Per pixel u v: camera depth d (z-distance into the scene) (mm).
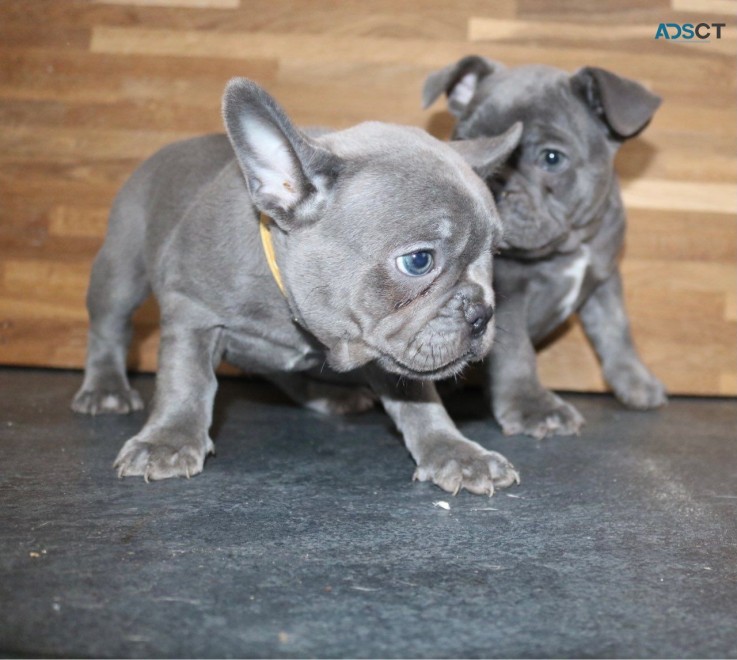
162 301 445
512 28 655
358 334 386
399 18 653
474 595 300
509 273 552
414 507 387
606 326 620
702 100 657
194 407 427
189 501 382
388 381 437
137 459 408
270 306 425
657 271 660
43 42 649
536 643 269
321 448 483
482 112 550
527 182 530
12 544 327
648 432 547
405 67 652
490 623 280
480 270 386
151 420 426
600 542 353
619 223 587
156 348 655
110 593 290
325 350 430
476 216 370
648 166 657
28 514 358
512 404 534
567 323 666
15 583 294
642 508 397
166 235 475
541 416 528
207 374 434
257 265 416
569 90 552
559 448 501
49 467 421
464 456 416
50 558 315
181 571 309
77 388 599
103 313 537
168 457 408
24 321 656
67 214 652
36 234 653
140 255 520
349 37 652
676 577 321
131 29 649
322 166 370
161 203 492
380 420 558
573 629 279
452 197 365
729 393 666
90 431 488
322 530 355
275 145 377
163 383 428
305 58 651
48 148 650
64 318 656
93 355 547
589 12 657
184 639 262
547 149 535
